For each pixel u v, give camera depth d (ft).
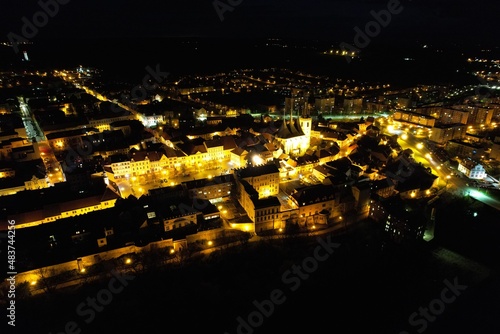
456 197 630.74
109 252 465.47
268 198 542.16
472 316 387.55
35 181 635.25
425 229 518.37
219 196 615.98
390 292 422.41
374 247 503.20
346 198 582.76
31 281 435.53
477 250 497.87
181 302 404.36
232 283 436.35
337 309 401.29
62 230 492.13
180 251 487.20
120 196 593.42
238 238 512.63
